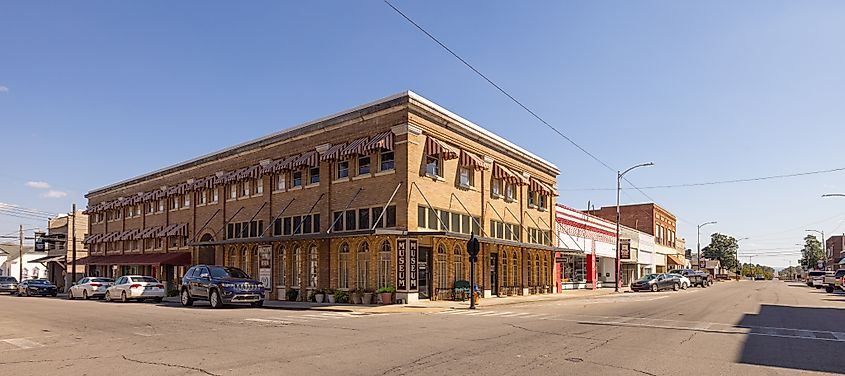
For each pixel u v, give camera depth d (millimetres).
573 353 11125
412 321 17750
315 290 29094
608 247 53094
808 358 10859
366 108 27906
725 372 9422
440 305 24906
